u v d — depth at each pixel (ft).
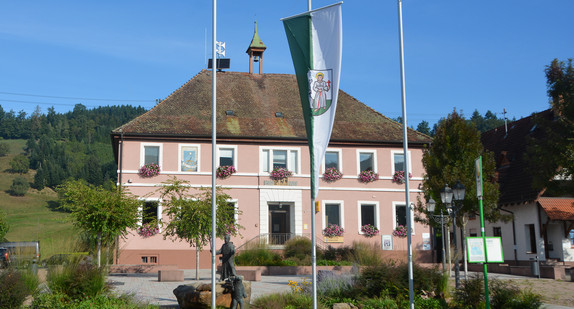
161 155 107.04
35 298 48.80
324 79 45.93
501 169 125.70
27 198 460.14
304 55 46.24
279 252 98.63
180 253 103.40
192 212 79.00
